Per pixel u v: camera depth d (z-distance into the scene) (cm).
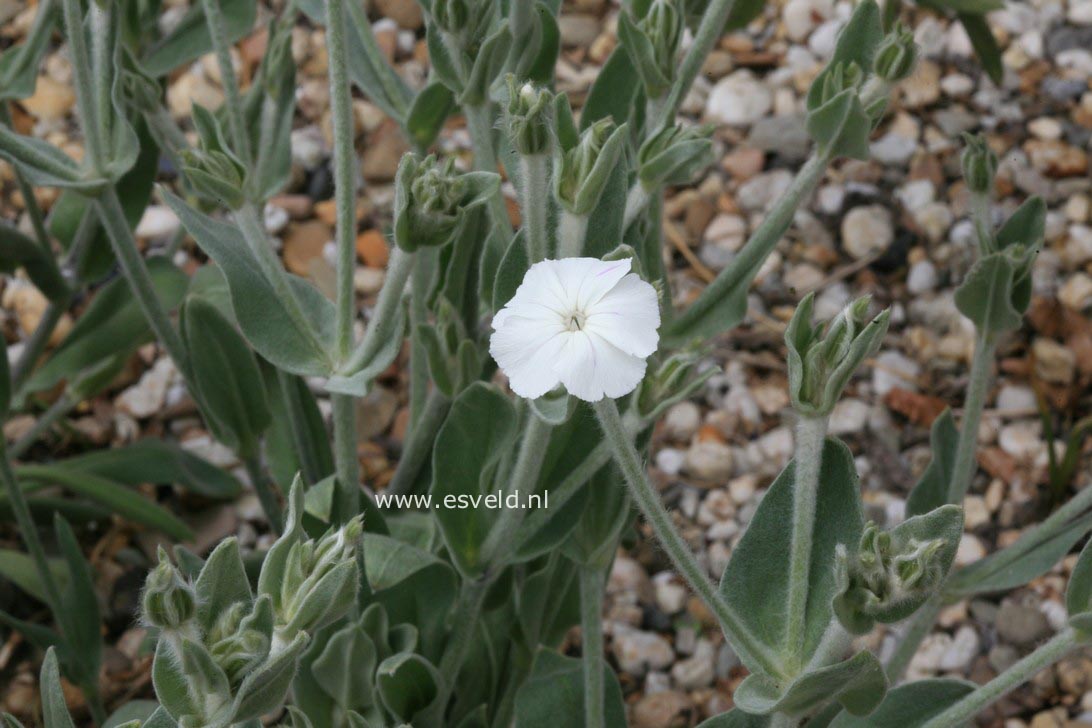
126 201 79
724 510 94
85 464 86
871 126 65
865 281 104
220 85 117
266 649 55
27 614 86
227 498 93
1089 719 81
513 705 73
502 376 90
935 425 72
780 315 103
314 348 66
